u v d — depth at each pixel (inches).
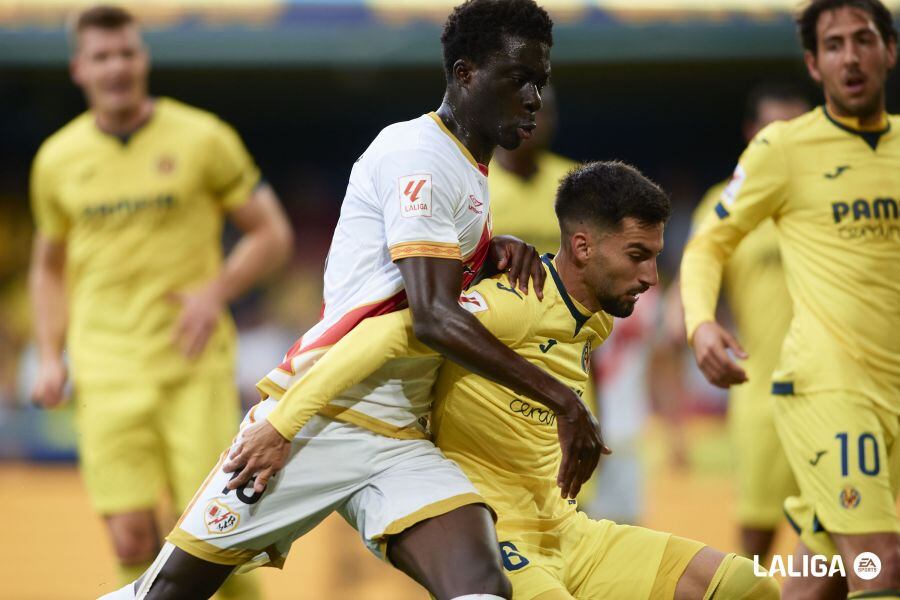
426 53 1640.0
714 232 681.6
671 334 1144.8
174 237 903.1
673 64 1715.1
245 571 561.3
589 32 1615.4
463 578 498.0
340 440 530.0
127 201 897.5
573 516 576.4
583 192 534.0
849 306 631.2
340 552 1089.4
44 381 943.0
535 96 521.0
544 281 544.1
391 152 521.7
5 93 1939.0
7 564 1139.9
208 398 890.1
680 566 559.2
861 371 626.5
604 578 562.9
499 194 970.1
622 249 528.4
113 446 869.8
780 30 1606.8
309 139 2166.6
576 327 547.5
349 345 508.7
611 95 1937.7
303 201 2181.3
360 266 533.3
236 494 526.3
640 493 1114.7
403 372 533.3
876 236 635.5
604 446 511.8
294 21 1630.2
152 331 887.1
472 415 544.4
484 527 515.8
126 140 905.5
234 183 933.8
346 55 1643.7
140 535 867.4
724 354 652.7
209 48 1632.6
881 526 608.1
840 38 637.9
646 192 528.4
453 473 533.3
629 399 1107.9
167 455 885.8
